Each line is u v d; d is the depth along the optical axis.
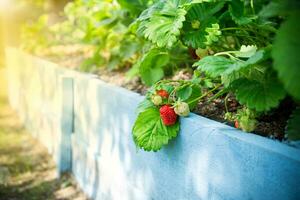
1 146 1.39
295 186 0.40
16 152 1.33
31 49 1.69
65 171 1.09
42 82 1.33
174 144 0.59
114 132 0.80
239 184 0.46
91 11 1.19
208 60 0.50
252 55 0.48
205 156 0.52
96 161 0.90
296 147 0.44
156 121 0.58
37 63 1.39
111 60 1.09
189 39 0.61
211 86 0.62
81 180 1.00
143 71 0.80
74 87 1.03
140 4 0.87
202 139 0.52
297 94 0.30
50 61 1.41
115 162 0.80
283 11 0.33
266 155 0.42
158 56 0.80
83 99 0.96
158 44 0.59
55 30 1.64
